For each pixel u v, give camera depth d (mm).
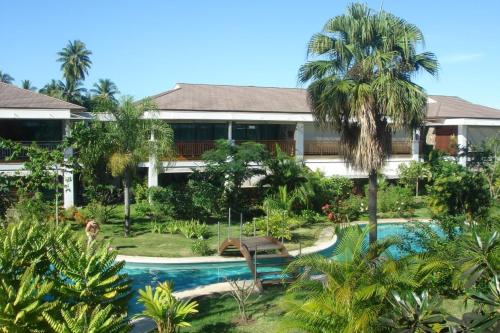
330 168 31281
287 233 20328
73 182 26047
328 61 17000
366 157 16266
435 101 37469
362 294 7391
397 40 16016
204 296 12969
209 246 18969
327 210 25359
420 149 33531
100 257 8617
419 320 6047
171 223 22281
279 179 25766
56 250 8820
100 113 20125
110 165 19984
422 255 9281
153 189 25484
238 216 25641
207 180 25719
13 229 9352
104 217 23531
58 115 25219
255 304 12070
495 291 6160
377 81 15555
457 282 8078
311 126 33938
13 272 8672
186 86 33156
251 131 33531
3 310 7230
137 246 18922
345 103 16344
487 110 38125
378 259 8539
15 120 29359
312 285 8562
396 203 26547
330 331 7668
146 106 20625
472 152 31125
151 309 9094
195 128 32438
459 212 22469
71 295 8172
